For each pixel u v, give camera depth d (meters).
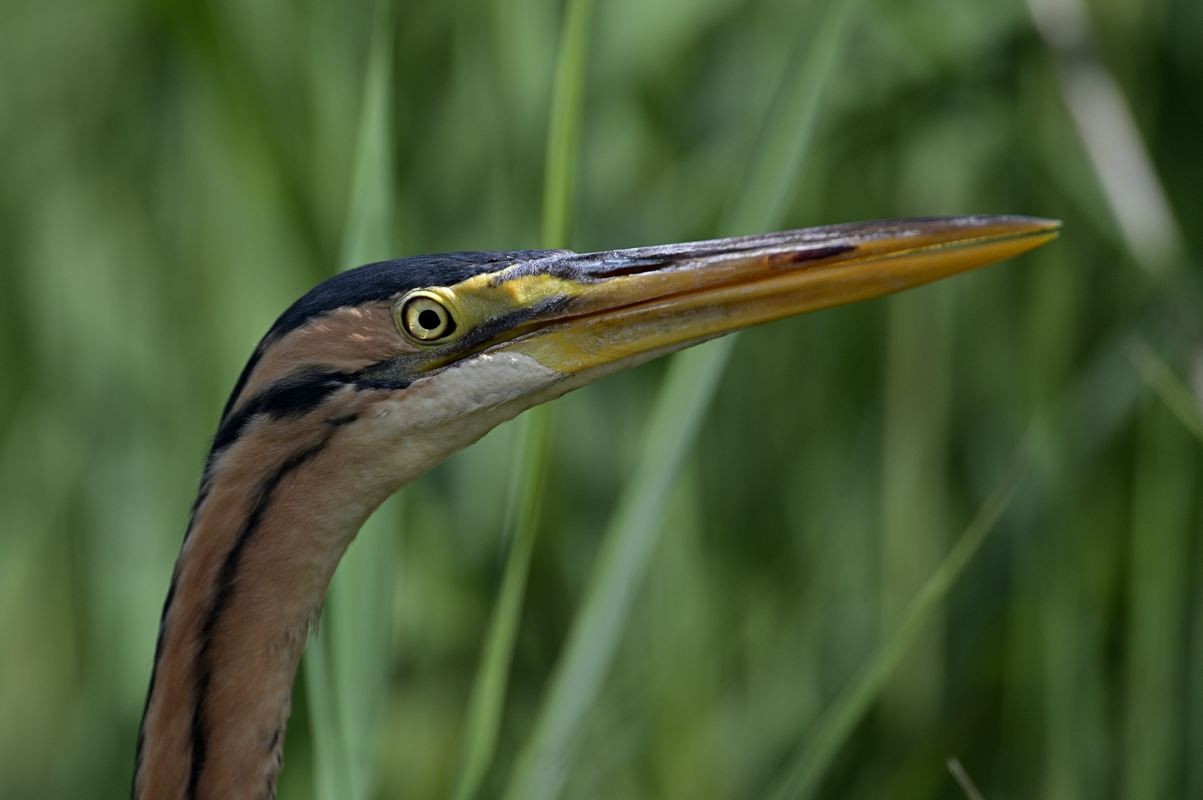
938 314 4.91
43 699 4.98
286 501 4.67
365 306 4.68
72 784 4.92
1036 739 4.88
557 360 4.69
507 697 4.91
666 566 4.89
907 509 4.91
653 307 4.69
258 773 4.67
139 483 4.94
